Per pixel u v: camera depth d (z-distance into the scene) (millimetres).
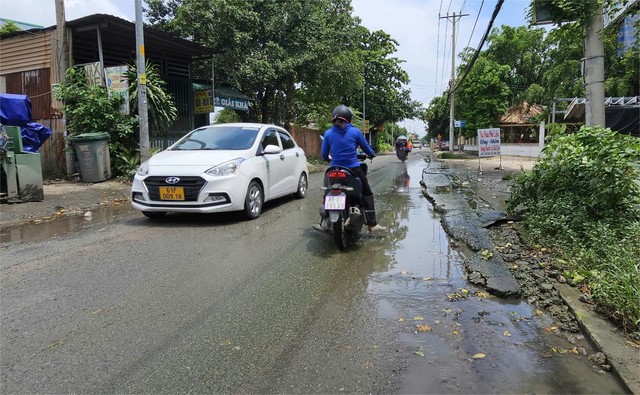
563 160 6031
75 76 11945
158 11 17016
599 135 5652
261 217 7543
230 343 3125
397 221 7367
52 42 12305
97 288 4145
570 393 2541
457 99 37344
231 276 4512
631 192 5070
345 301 3887
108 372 2750
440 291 4129
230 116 21656
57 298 3902
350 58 20406
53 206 8359
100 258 5090
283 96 21000
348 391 2566
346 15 21031
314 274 4602
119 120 11992
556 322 3467
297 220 7293
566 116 19547
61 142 12477
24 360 2881
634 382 2557
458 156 31047
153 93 12562
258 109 19984
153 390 2572
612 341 3020
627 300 3295
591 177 5375
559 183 6090
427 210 8414
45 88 12602
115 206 8984
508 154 30844
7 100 9695
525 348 3059
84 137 11141
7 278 4418
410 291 4129
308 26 18016
